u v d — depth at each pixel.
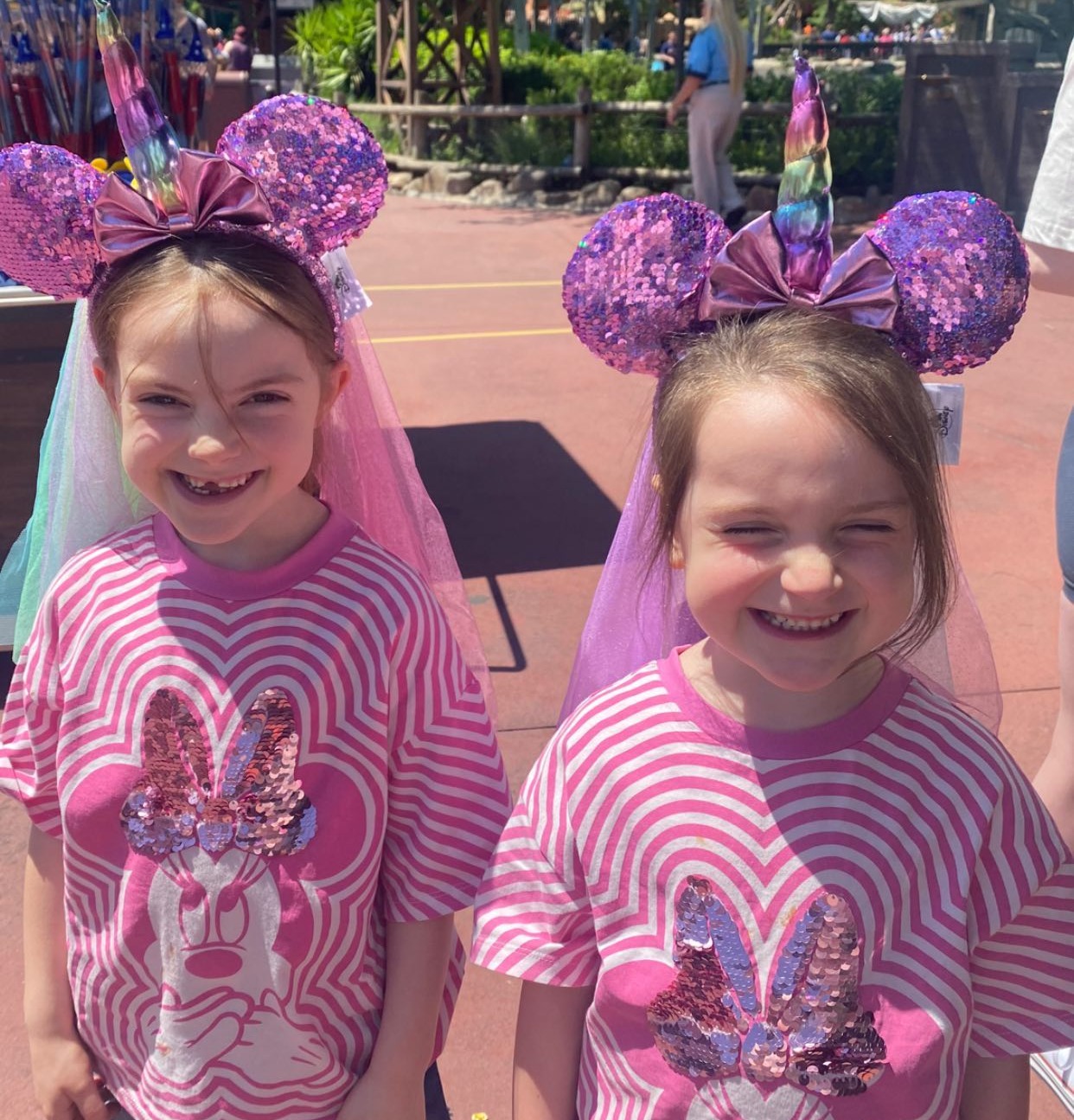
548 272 9.77
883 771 1.20
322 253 1.51
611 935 1.23
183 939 1.35
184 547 1.44
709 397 1.16
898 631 1.28
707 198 11.51
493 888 1.30
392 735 1.41
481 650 1.93
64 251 1.46
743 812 1.20
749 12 17.56
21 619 2.02
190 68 2.95
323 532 1.43
